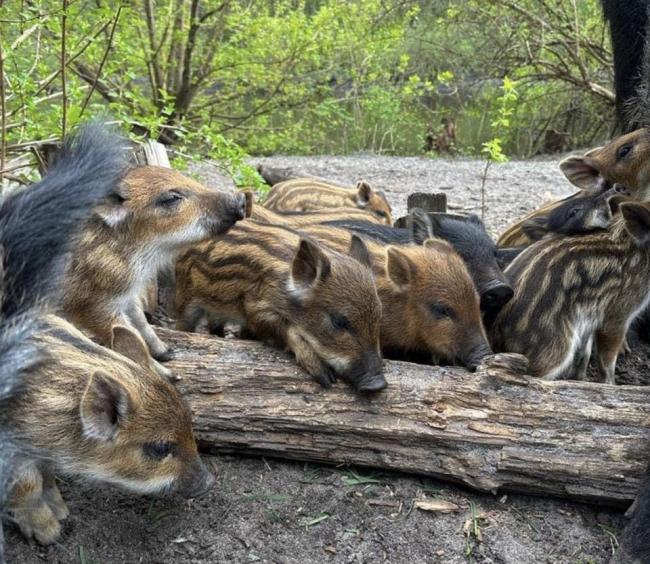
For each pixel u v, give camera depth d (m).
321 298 0.73
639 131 0.99
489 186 2.51
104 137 0.54
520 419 0.69
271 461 0.73
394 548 0.65
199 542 0.66
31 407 0.59
